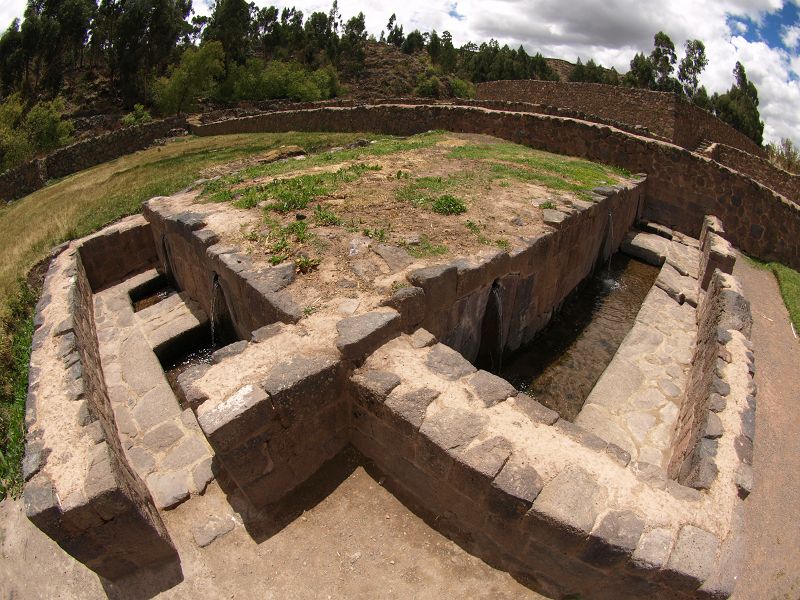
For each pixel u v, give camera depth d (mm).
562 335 8727
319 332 5055
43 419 4812
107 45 40750
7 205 18016
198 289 8336
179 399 6977
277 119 23156
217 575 4293
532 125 15656
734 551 3461
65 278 8070
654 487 3799
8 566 4770
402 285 5816
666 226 13523
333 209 8203
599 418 6188
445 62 51625
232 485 5023
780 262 12000
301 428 4617
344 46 48938
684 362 7262
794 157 25000
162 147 21734
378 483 4875
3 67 35406
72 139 28125
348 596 4066
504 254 6781
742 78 42094
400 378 4664
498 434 4121
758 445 5793
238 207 8453
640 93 21422
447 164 11656
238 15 37594
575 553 3648
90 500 3766
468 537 4363
